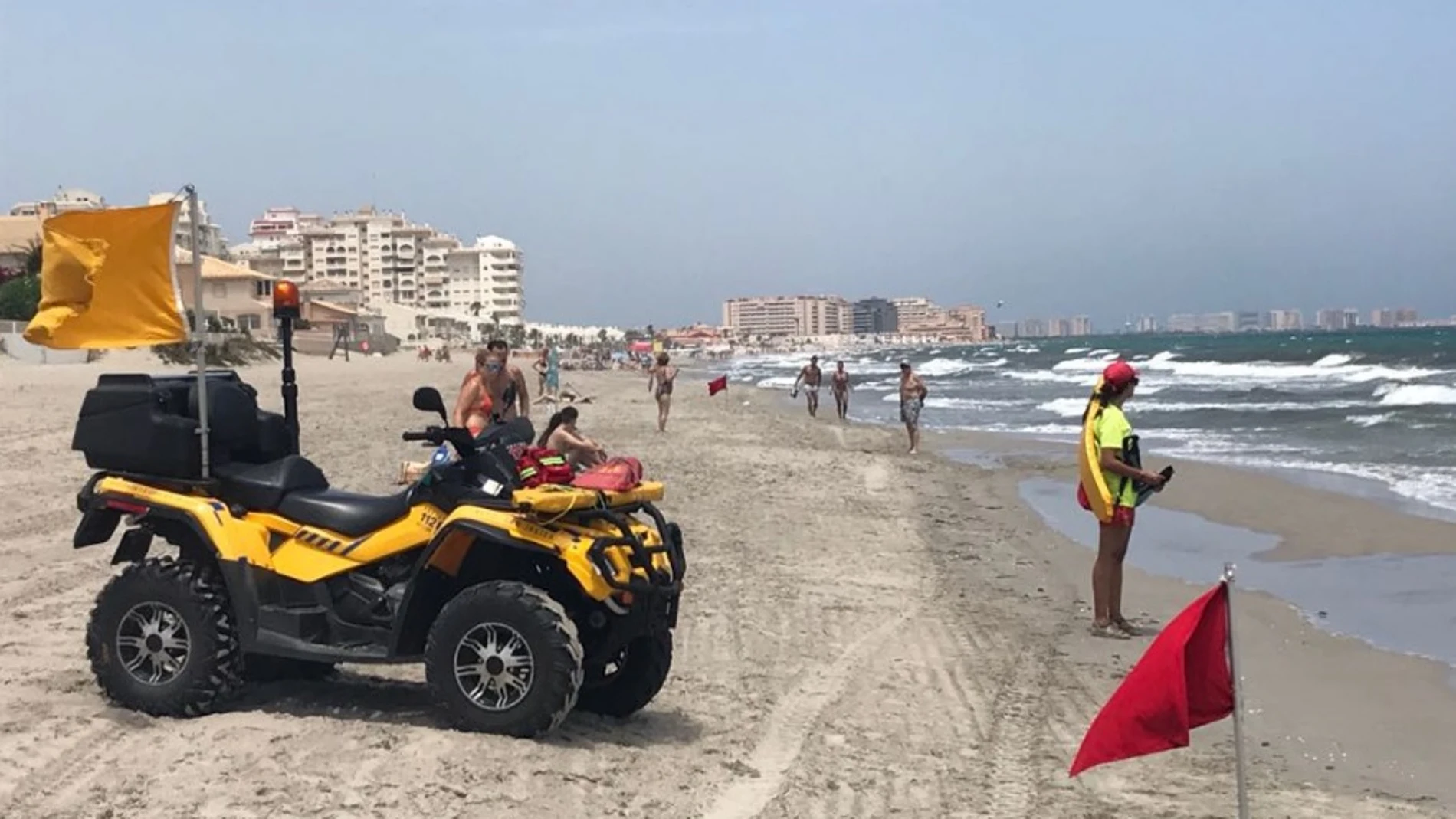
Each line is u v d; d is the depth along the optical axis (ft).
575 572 20.67
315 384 164.45
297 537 22.82
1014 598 38.70
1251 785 21.77
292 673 25.77
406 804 18.45
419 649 22.31
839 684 27.73
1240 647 32.78
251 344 223.92
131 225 22.25
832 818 19.40
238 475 23.24
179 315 22.41
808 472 71.77
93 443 23.18
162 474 23.18
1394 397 128.16
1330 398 132.16
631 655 23.38
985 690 27.73
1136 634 33.78
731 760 21.86
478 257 613.52
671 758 21.65
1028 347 581.12
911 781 21.38
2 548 40.40
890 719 25.23
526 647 21.08
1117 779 21.86
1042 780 21.72
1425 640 33.19
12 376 139.64
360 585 22.81
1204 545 48.96
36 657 27.12
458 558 21.89
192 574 22.57
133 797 18.51
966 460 81.10
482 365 37.73
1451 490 61.52
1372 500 58.90
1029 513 57.62
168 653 22.59
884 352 641.40
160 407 23.26
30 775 19.38
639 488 22.53
